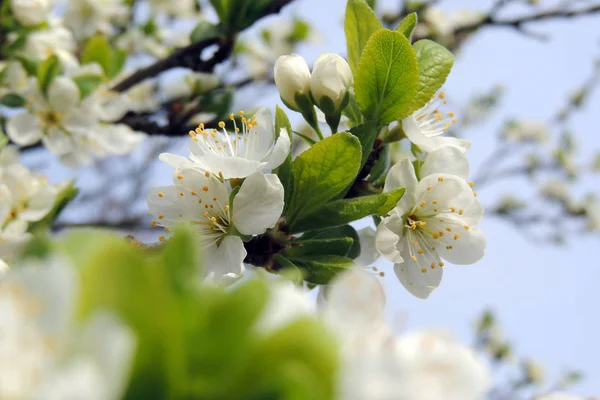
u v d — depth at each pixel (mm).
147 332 146
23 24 401
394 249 286
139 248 260
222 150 292
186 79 405
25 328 135
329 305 172
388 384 138
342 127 311
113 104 395
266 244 279
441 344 168
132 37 569
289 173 278
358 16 298
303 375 144
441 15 592
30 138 379
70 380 121
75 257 152
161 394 146
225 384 149
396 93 284
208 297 155
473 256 294
